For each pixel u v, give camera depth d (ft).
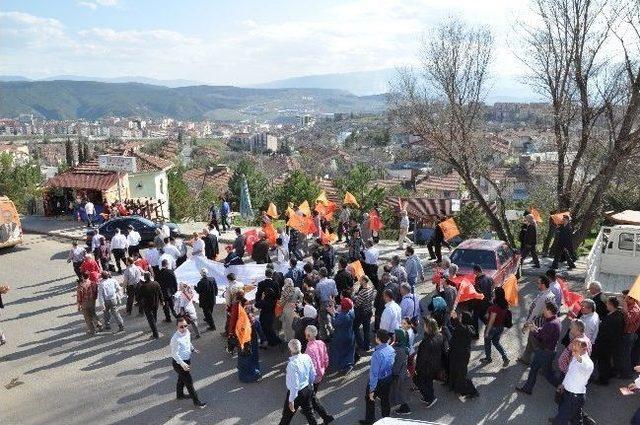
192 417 33.04
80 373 39.52
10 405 35.32
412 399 33.88
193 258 55.67
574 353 27.71
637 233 50.75
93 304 46.29
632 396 33.37
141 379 38.24
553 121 74.08
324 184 191.11
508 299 39.47
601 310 35.47
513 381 35.81
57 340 45.80
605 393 33.78
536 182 135.74
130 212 89.86
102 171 99.30
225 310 51.62
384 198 134.72
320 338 38.78
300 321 36.47
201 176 260.83
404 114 79.97
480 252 49.88
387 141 539.70
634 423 29.04
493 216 81.05
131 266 50.85
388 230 100.99
